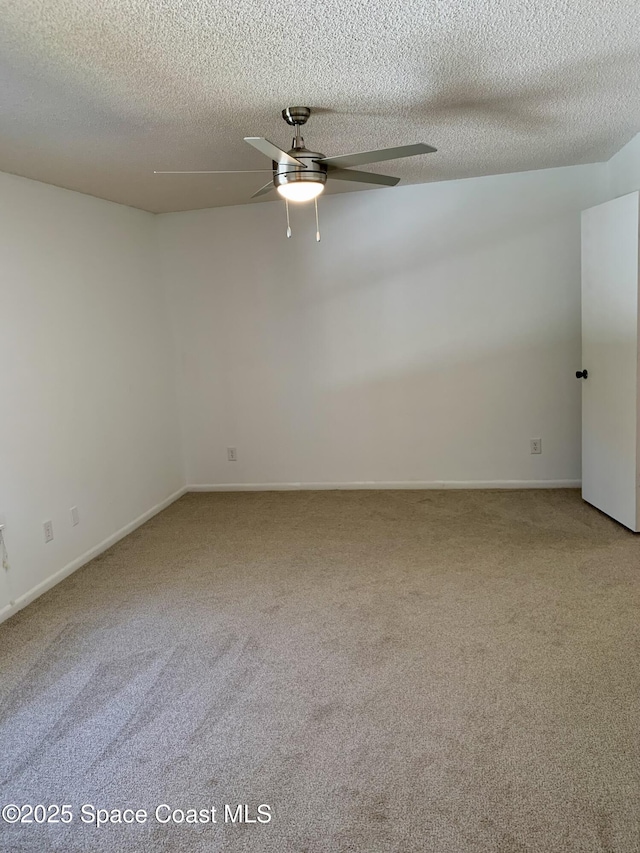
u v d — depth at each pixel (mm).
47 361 3453
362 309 4676
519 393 4562
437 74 2285
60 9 1639
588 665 2361
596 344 3826
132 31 1790
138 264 4527
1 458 3072
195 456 5156
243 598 3121
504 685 2273
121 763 2000
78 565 3666
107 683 2445
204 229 4793
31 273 3338
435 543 3693
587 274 3881
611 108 2871
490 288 4473
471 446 4691
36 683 2465
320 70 2170
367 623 2789
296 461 5000
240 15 1733
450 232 4461
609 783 1791
